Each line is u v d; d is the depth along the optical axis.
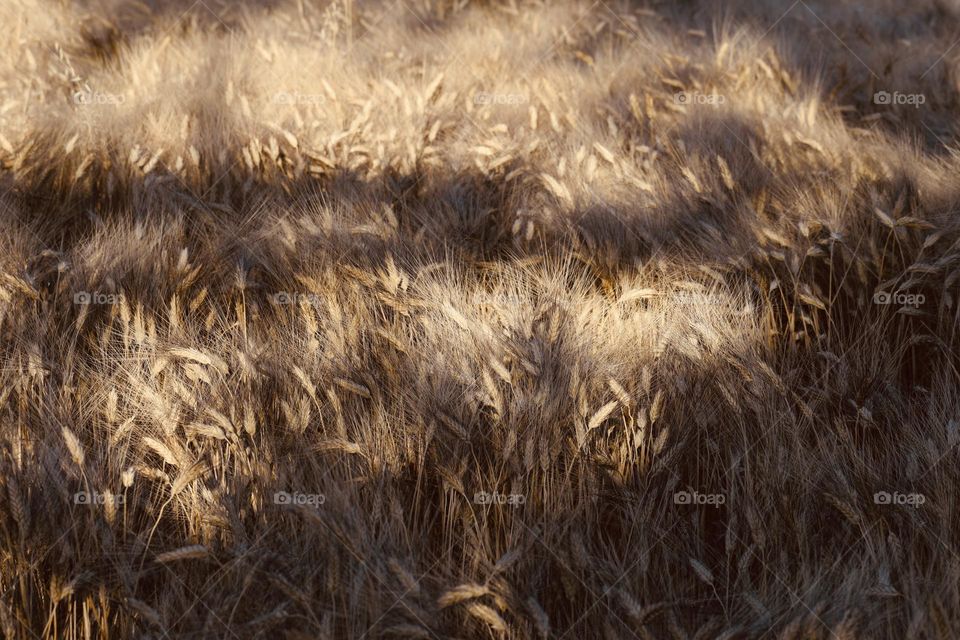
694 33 4.86
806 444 2.64
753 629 2.40
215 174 3.31
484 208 3.19
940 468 2.56
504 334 2.71
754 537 2.48
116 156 3.31
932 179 3.18
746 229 3.01
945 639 2.36
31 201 3.14
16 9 4.82
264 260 2.94
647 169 3.32
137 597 2.45
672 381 2.69
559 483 2.54
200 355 2.63
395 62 4.36
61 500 2.47
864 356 2.79
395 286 2.79
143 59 4.28
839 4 6.08
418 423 2.57
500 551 2.51
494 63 4.43
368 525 2.50
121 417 2.64
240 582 2.43
